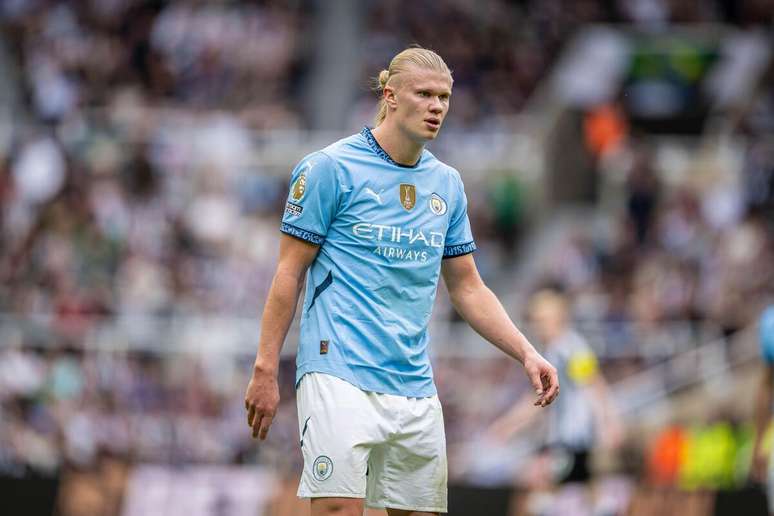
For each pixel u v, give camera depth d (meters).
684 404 36.03
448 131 59.41
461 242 15.31
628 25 66.88
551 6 67.00
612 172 54.19
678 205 50.00
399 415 14.31
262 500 29.91
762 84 56.84
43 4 63.22
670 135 57.88
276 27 64.19
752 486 30.67
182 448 33.91
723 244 47.06
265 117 59.22
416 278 14.59
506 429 31.42
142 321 41.72
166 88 61.25
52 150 51.25
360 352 14.25
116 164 51.19
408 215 14.56
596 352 38.03
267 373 14.19
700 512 29.39
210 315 44.12
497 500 30.16
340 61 65.19
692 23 66.81
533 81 64.00
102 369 34.62
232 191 52.34
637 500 30.22
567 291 45.88
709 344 37.84
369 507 14.76
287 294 14.32
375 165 14.59
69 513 29.80
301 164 14.62
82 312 42.09
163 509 29.98
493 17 66.00
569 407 30.52
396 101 14.54
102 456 33.69
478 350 37.31
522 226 55.84
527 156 56.97
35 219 47.66
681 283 44.91
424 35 65.19
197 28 62.97
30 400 34.16
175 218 49.31
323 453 14.03
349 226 14.45
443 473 14.75
